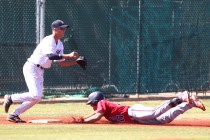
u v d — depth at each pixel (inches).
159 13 1800.0
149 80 1793.8
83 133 933.8
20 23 1678.2
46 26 1700.3
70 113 1389.0
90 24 1747.0
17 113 1130.0
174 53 1819.6
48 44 1109.1
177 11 1818.4
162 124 1098.1
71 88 1733.5
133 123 1104.8
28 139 840.9
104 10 1759.4
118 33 1769.2
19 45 1681.8
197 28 1841.8
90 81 1748.3
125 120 1102.4
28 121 1144.8
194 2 1834.4
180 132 959.6
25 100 1132.5
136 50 1782.7
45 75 1704.0
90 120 1101.1
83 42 1739.7
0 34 1668.3
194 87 1843.0
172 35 1815.9
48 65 1132.5
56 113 1386.6
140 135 901.2
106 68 1760.6
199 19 1843.0
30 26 1683.1
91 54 1747.0
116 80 1768.0
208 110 1478.8
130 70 1779.0
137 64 1781.5
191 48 1839.3
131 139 841.5
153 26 1796.3
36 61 1120.8
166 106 1088.2
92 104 1115.3
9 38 1674.5
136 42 1781.5
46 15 1702.8
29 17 1683.1
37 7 1668.3
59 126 1048.8
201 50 1849.2
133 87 1781.5
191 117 1291.8
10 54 1676.9
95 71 1750.7
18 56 1681.8
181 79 1828.2
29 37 1684.3
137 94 1785.2
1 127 1032.2
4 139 844.0
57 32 1112.2
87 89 1743.4
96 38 1750.7
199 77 1851.6
